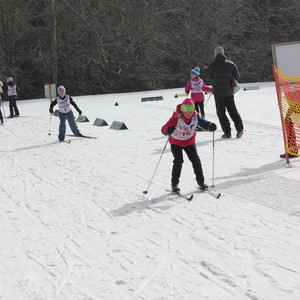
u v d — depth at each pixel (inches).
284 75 338.6
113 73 1722.4
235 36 1897.1
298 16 1835.6
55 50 1534.2
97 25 1649.9
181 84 1782.7
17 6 1552.7
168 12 1797.5
